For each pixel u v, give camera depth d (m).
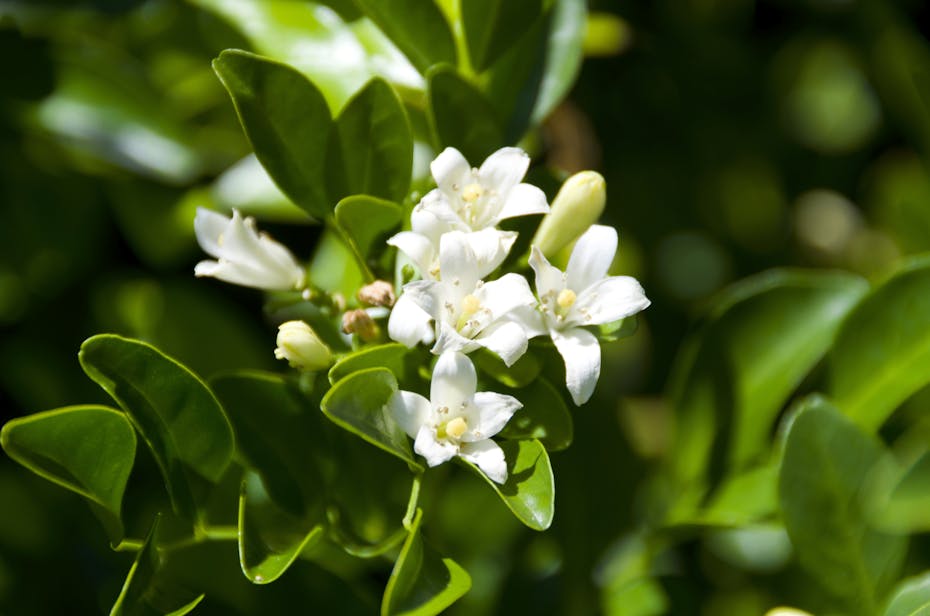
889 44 0.70
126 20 0.68
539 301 0.57
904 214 0.70
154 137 0.68
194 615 0.59
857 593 0.61
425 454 0.56
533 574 0.65
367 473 0.60
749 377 0.63
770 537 0.67
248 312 0.69
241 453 0.59
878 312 0.62
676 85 0.73
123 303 0.68
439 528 0.62
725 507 0.63
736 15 0.75
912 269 0.61
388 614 0.55
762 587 0.65
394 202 0.60
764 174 0.75
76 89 0.68
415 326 0.57
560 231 0.59
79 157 0.69
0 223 0.69
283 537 0.58
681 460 0.63
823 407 0.61
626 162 0.73
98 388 0.67
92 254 0.70
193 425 0.57
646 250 0.73
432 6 0.61
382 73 0.64
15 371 0.68
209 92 0.69
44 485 0.66
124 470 0.57
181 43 0.68
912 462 0.61
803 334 0.63
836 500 0.61
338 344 0.60
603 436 0.66
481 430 0.56
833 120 0.76
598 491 0.65
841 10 0.74
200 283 0.68
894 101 0.71
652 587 0.63
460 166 0.58
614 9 0.72
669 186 0.73
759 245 0.75
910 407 0.65
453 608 0.65
